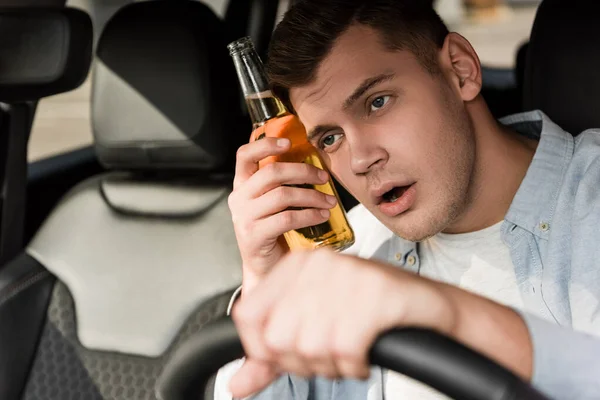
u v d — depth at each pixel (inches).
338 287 15.5
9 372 68.9
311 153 45.2
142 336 66.6
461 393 15.2
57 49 63.8
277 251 47.4
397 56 42.5
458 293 17.0
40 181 84.5
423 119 42.3
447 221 43.2
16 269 72.2
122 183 73.6
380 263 16.1
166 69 68.7
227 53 70.4
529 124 51.1
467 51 45.6
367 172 42.3
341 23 42.3
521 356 16.7
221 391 52.1
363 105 42.3
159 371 65.3
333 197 44.7
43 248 73.2
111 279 69.5
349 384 50.7
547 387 16.7
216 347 19.6
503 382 14.9
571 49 53.8
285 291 15.7
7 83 65.3
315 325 15.1
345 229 46.0
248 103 46.2
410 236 43.2
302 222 44.6
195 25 68.4
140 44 69.7
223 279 65.6
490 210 46.8
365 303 15.3
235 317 16.2
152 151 70.1
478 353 15.4
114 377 66.8
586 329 41.6
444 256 49.2
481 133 46.1
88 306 69.5
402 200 42.4
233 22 95.0
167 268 67.8
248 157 45.3
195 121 68.4
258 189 44.8
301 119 44.8
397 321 15.3
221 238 67.1
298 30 42.9
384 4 43.1
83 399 67.3
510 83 93.0
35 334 70.1
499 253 47.0
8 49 64.6
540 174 46.1
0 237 75.0
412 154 41.8
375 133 41.9
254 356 16.1
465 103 45.9
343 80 42.2
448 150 43.0
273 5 96.8
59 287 71.2
